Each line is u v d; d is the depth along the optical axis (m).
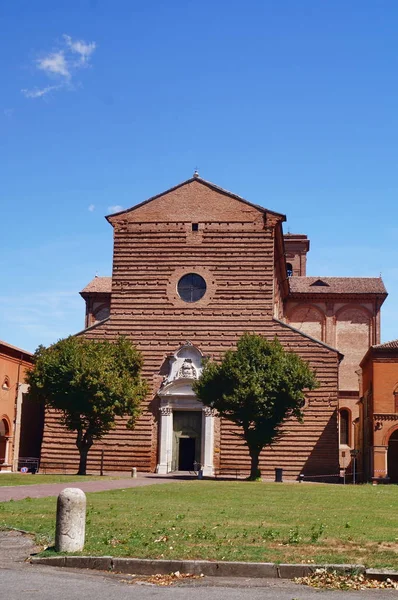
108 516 23.69
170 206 67.25
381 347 61.97
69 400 55.25
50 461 63.22
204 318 64.81
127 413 56.97
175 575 15.52
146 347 64.81
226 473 61.44
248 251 65.50
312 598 13.62
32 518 22.73
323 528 21.48
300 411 58.22
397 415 60.97
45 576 15.26
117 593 13.96
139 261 66.62
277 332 63.66
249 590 14.34
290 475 60.88
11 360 68.94
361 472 71.06
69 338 58.66
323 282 89.12
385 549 17.52
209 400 56.84
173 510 26.25
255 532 20.22
